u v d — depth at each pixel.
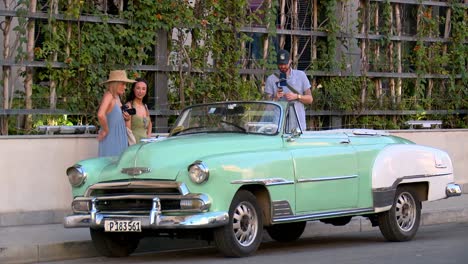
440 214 16.91
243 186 11.70
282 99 15.19
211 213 11.08
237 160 11.50
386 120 19.97
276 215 11.98
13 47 15.26
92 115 15.88
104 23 15.86
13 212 14.78
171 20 16.50
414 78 20.28
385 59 19.86
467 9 20.91
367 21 19.42
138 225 11.20
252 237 11.77
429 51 20.44
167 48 16.78
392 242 13.80
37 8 15.41
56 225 14.83
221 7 17.19
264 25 17.84
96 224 11.48
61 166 15.24
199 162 11.08
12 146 14.78
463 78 20.81
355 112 19.31
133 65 16.31
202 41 17.16
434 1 20.36
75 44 15.64
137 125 14.78
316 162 12.55
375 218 14.16
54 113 15.60
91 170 11.83
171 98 16.91
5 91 15.22
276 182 11.95
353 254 12.25
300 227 14.27
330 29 18.75
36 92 15.52
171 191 11.19
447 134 20.28
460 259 11.55
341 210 12.92
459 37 20.72
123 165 11.58
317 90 18.92
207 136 12.44
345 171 12.95
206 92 17.14
